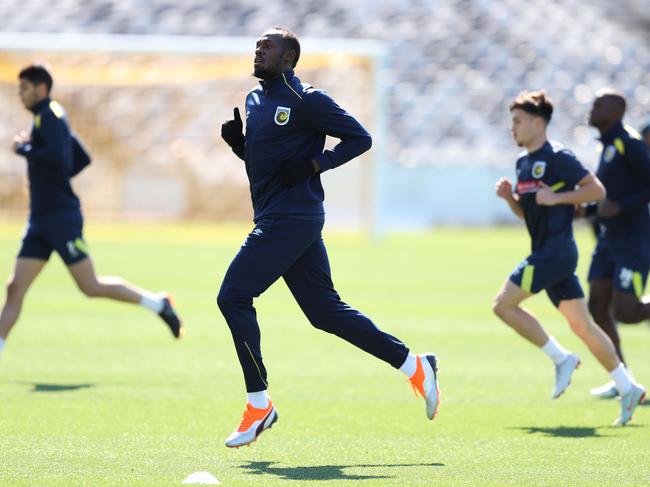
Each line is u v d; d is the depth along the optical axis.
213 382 34.22
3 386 32.72
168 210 119.44
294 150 24.12
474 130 146.62
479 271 77.81
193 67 119.81
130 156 118.69
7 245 93.81
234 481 21.31
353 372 36.88
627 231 33.03
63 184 34.88
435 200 138.38
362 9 158.25
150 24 149.12
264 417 23.92
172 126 119.75
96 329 47.34
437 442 25.86
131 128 119.00
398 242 107.38
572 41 161.12
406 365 25.09
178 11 151.00
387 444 25.56
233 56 115.69
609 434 27.00
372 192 106.94
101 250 91.25
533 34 161.38
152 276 70.19
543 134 29.19
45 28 147.00
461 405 31.09
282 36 24.11
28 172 34.91
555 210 28.95
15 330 46.50
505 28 160.88
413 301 59.38
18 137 34.56
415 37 156.75
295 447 25.09
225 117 120.25
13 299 34.97
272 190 24.27
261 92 24.52
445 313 54.22
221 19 150.88
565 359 29.59
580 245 103.31
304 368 37.62
